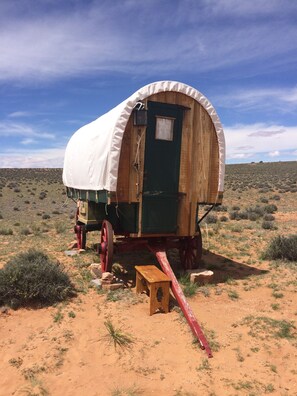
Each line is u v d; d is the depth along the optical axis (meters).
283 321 5.64
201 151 7.56
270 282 7.70
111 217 8.94
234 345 4.96
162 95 7.10
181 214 7.52
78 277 7.91
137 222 7.23
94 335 5.30
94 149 7.83
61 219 22.91
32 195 43.19
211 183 7.74
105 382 4.18
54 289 6.44
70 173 10.33
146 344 5.02
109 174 6.77
